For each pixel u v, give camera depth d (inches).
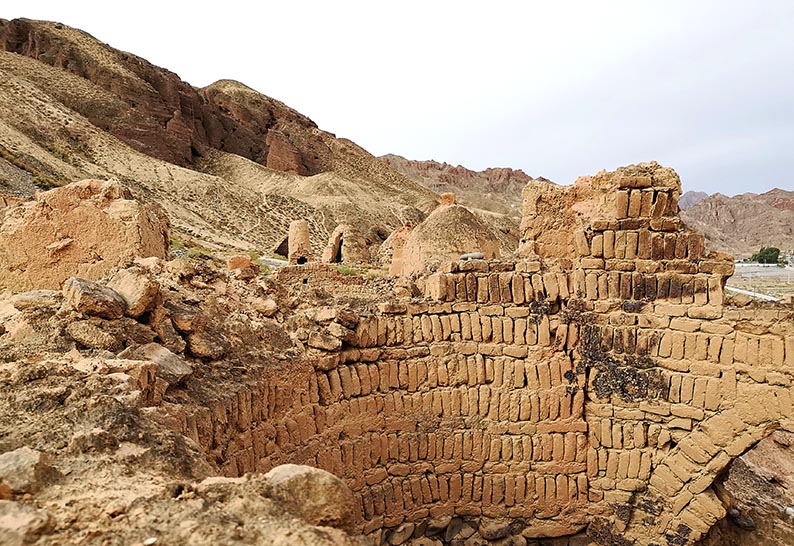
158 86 3430.1
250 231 2084.2
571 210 357.7
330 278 647.8
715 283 279.3
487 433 297.6
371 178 4478.3
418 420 291.0
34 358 155.9
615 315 295.0
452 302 301.3
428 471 293.3
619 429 294.4
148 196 1941.4
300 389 250.7
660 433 287.1
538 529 298.7
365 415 279.4
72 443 114.8
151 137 2881.4
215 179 2529.5
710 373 276.1
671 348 284.2
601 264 297.4
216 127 3895.2
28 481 97.5
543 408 298.8
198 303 231.9
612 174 340.5
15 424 122.6
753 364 266.5
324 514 103.8
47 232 242.8
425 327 295.7
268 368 234.2
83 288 180.1
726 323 273.4
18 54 2878.9
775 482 410.0
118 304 185.3
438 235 657.6
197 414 175.5
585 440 300.7
